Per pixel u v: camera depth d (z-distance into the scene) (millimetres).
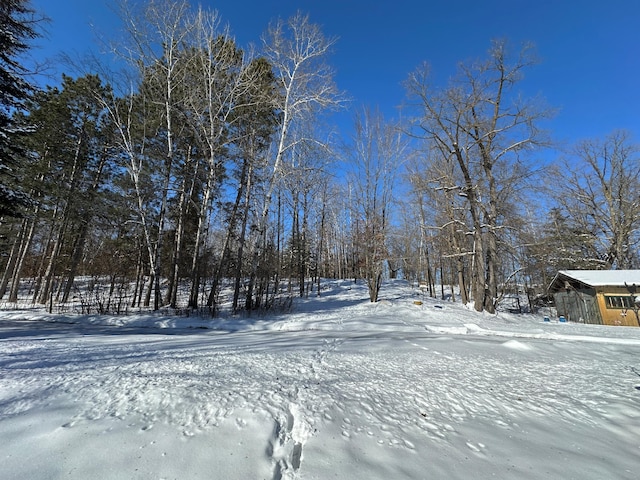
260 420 2629
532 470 2232
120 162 17891
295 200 22984
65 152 18906
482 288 16719
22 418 2588
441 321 12984
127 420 2580
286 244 25859
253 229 16297
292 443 2422
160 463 2064
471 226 19359
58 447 2197
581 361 5523
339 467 2135
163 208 15320
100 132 18938
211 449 2229
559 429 2912
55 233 20500
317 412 2875
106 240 19094
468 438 2648
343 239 36750
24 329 9688
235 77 15914
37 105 17219
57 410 2740
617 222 23969
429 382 3969
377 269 18781
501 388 3922
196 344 6262
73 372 3830
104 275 21703
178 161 17641
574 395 3779
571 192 25656
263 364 4438
